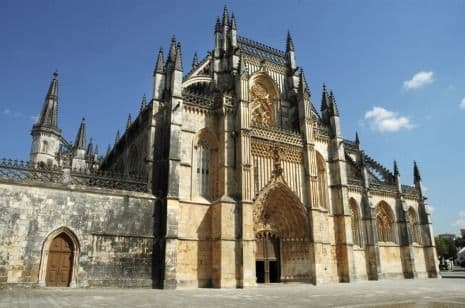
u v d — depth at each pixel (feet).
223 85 176.45
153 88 156.25
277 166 160.35
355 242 199.93
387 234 221.25
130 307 69.51
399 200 228.43
